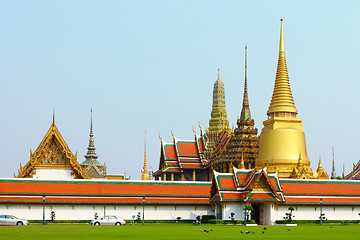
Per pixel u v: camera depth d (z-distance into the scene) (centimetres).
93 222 10144
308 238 5753
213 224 10819
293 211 12000
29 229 7581
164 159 18050
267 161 14538
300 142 14638
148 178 17275
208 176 17688
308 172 14025
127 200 11931
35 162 12681
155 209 12094
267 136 14775
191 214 12225
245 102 16238
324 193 12238
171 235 6209
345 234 6644
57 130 12825
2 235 6003
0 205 11425
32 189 11656
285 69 15288
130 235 6166
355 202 12350
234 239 5528
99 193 11888
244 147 15550
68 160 12812
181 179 17812
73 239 5406
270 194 11306
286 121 14838
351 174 18038
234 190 11419
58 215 11675
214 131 18850
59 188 11819
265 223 11488
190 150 18188
